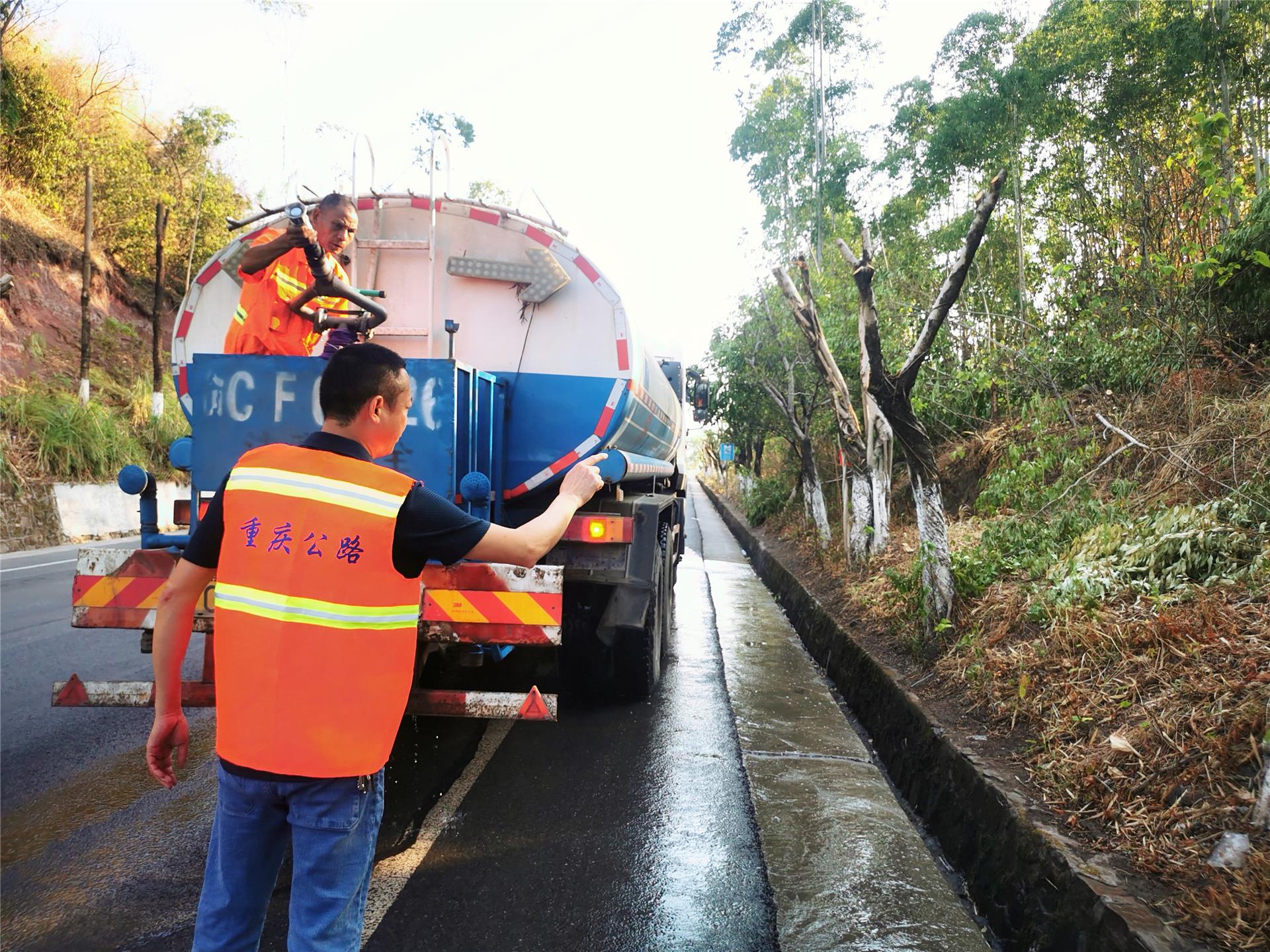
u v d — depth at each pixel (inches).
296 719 74.4
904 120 621.3
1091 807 139.3
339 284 165.3
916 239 642.8
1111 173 472.7
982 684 200.4
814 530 513.7
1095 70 470.6
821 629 337.7
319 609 75.4
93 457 697.6
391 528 77.4
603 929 125.1
